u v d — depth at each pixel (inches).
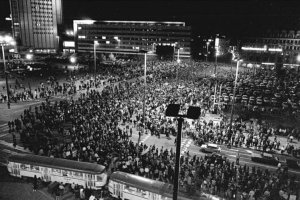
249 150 1264.8
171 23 5802.2
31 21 6107.3
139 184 795.4
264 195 828.0
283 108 1972.2
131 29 5925.2
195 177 969.5
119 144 1127.6
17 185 898.1
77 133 1233.4
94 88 2459.4
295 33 5472.4
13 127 1348.4
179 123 453.4
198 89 2343.8
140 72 3324.3
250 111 1895.9
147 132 1429.6
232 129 1444.4
